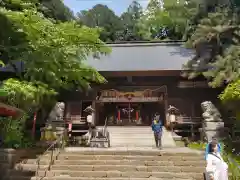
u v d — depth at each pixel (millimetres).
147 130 20641
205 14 19016
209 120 15492
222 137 14906
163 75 21859
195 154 10688
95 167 9758
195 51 19469
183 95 22688
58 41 12195
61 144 13914
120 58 21312
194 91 22578
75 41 13883
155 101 23609
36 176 9250
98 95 23625
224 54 15922
